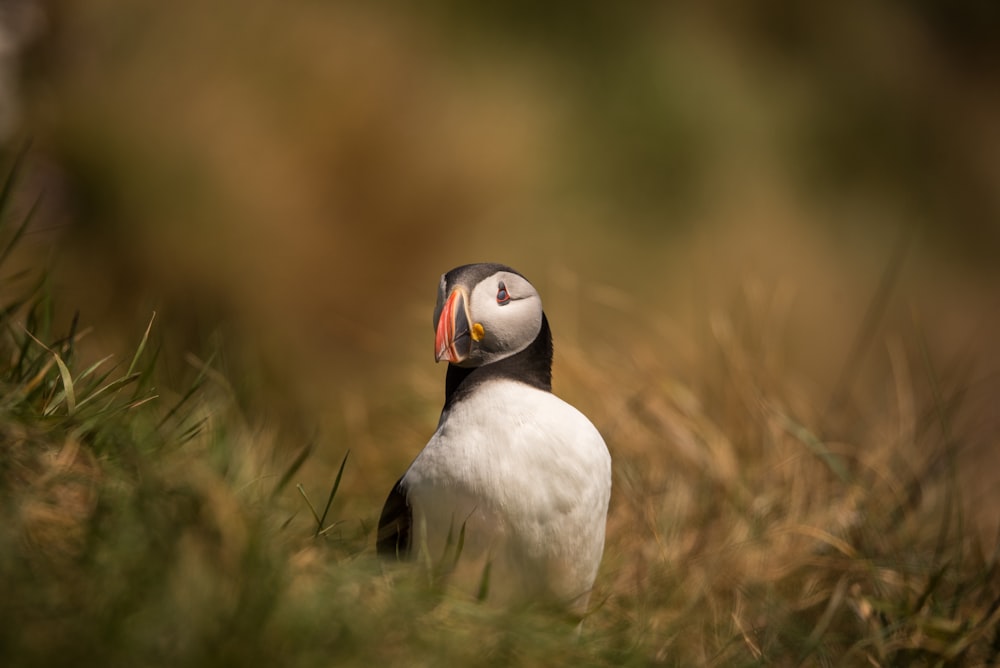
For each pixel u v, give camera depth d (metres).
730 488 8.54
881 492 8.57
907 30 22.83
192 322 13.74
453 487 5.74
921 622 6.79
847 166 20.62
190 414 6.25
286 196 16.11
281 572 4.53
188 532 4.57
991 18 23.69
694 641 6.59
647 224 18.16
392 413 10.28
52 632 4.12
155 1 16.59
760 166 19.48
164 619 4.19
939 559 7.65
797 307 17.20
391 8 18.47
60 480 4.87
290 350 14.66
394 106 17.34
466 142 17.53
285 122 16.66
